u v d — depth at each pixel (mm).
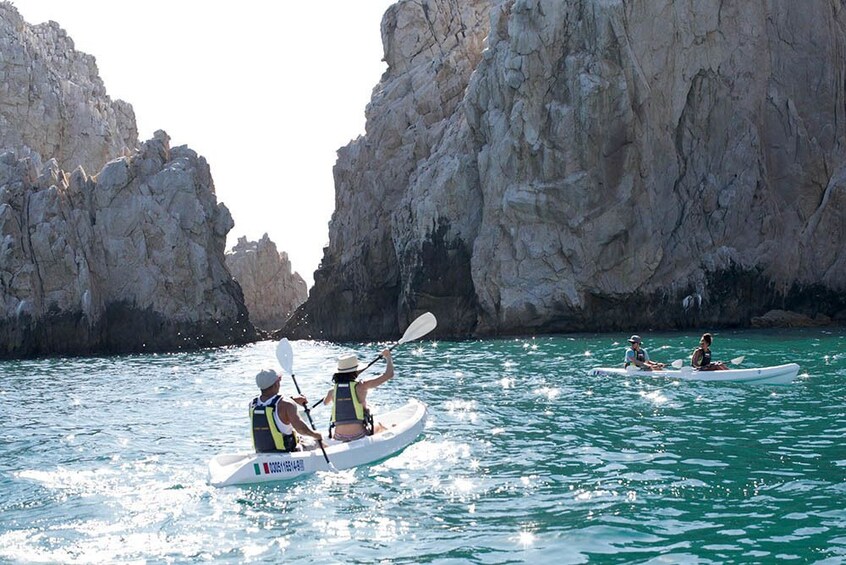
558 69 38625
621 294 38719
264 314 77938
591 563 6977
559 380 19672
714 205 38938
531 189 38844
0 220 41688
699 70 38906
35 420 16578
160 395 20672
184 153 51312
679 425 13234
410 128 50656
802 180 39344
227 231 51750
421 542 7695
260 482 10180
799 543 7309
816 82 39656
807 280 38375
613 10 37250
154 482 10453
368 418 11953
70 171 65000
